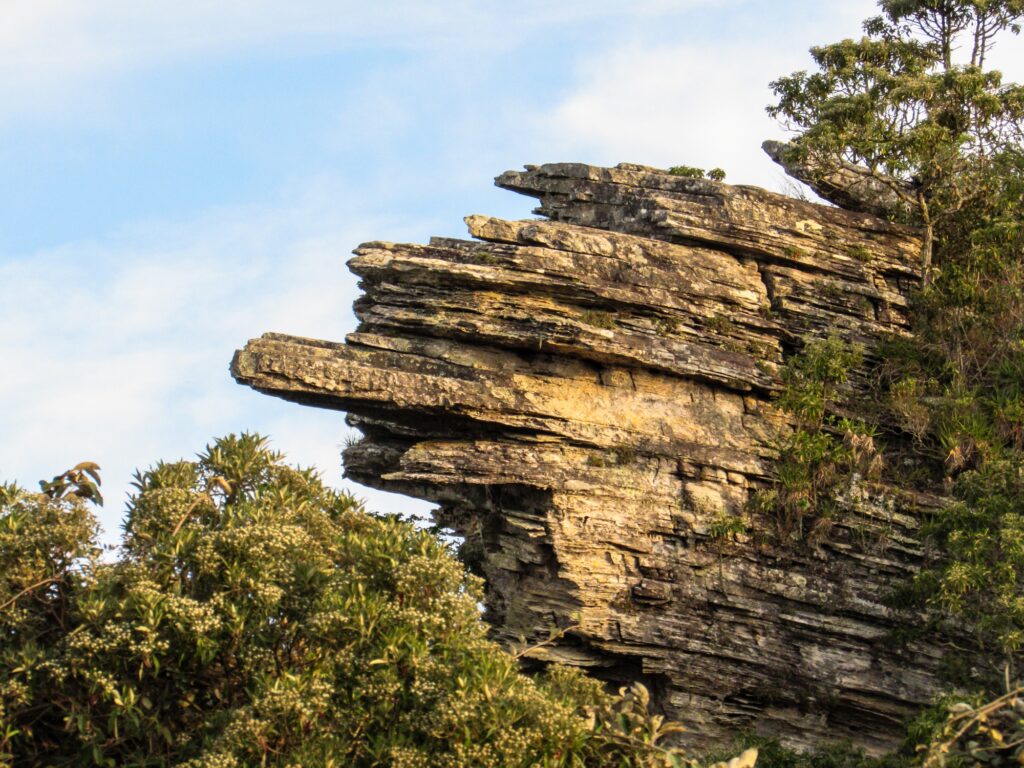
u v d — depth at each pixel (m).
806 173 38.06
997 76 38.06
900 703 31.00
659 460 31.95
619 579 30.81
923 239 37.34
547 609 30.98
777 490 32.28
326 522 19.92
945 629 30.38
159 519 18.64
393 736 16.64
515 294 32.44
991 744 17.91
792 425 33.56
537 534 30.80
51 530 17.95
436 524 34.78
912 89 37.12
